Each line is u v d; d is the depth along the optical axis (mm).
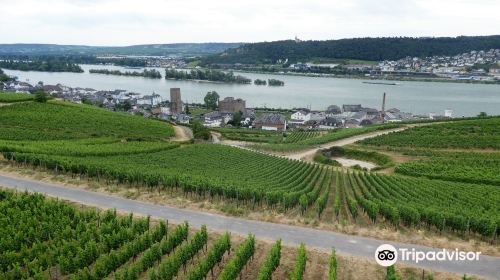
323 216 53844
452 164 100500
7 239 39844
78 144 99438
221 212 53531
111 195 59250
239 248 38688
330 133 162750
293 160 106500
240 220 50781
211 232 46812
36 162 70938
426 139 128750
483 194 69875
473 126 143875
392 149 121375
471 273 38188
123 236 41781
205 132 146000
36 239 39812
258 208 56250
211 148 113062
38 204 48562
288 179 77750
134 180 64125
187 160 92250
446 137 130000
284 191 60844
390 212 50656
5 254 36812
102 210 52750
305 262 38312
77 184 63531
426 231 49281
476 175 87688
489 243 45750
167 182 62250
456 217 47875
